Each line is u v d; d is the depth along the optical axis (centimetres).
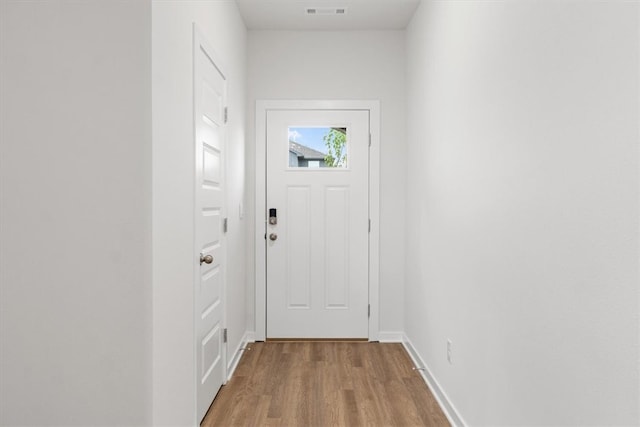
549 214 135
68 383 157
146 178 155
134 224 155
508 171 165
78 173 156
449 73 243
